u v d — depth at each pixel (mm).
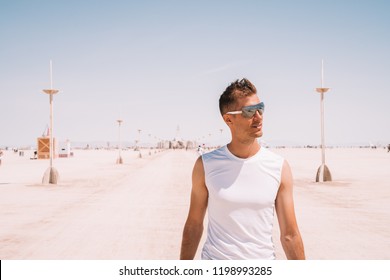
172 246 6504
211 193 2010
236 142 1987
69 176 21453
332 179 18938
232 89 1968
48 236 7258
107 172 24719
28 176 21938
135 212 9953
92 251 6164
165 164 35156
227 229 1969
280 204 2014
